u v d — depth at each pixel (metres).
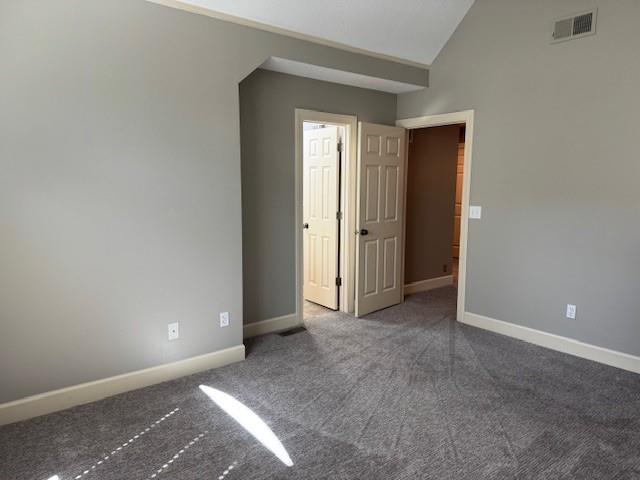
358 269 4.18
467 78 3.84
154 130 2.67
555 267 3.40
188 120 2.79
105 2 2.43
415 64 4.04
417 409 2.55
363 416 2.47
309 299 4.84
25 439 2.24
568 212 3.29
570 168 3.25
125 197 2.61
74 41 2.36
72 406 2.55
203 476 1.98
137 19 2.54
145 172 2.66
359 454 2.13
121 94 2.53
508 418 2.45
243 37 2.97
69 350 2.53
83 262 2.51
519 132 3.52
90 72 2.42
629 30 2.89
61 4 2.30
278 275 3.85
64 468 2.03
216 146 2.94
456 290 5.38
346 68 3.56
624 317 3.06
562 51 3.22
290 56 3.21
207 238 2.97
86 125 2.44
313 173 4.60
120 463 2.06
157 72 2.64
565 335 3.38
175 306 2.88
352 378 2.95
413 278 5.23
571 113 3.21
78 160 2.43
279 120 3.67
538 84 3.37
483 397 2.69
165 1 2.63
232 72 2.95
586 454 2.13
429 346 3.52
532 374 3.01
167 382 2.87
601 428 2.35
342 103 4.06
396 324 4.06
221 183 2.99
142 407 2.55
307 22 3.18
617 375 2.99
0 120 2.20
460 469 2.02
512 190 3.61
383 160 4.30
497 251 3.77
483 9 3.66
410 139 4.90
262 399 2.66
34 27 2.24
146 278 2.75
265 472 2.00
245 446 2.19
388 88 4.22
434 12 3.56
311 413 2.51
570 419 2.44
